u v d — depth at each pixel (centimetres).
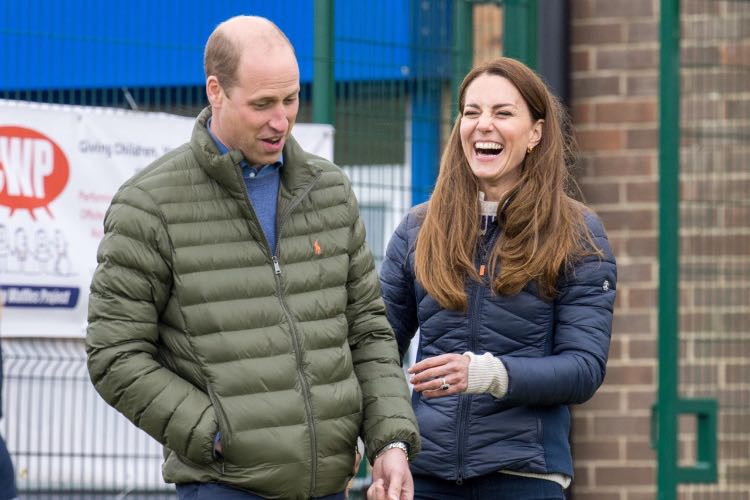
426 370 1439
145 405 1266
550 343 1527
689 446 2591
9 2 2800
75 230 2594
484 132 1535
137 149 2619
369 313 1416
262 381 1279
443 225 1556
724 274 2584
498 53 2667
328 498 1328
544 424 1517
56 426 2678
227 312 1280
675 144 2425
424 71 2659
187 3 2788
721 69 2597
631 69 2669
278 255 1314
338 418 1319
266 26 1293
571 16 2684
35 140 2570
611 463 2638
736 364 2577
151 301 1288
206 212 1293
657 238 2653
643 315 2652
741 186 2595
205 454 1266
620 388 2648
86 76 2805
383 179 2655
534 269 1497
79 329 2612
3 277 2561
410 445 1367
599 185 2677
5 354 2619
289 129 1307
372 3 2658
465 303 1521
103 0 2788
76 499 2698
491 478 1520
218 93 1287
